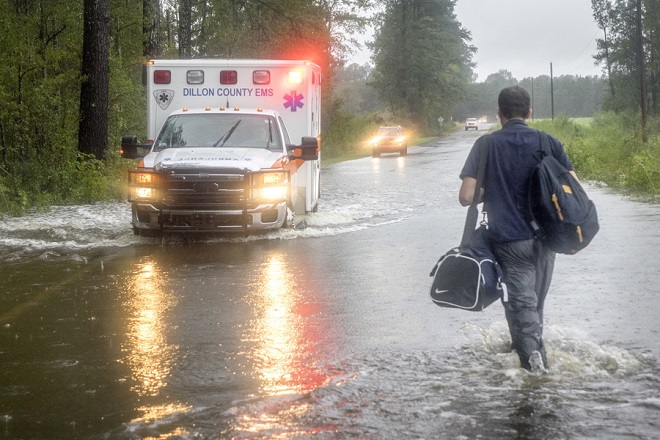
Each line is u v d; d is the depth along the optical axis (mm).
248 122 14977
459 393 5512
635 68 96125
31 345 7156
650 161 21469
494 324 7348
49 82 24344
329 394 5586
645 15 92688
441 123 114938
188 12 36000
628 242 12148
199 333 7473
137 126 29172
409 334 7211
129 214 18047
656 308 7910
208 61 15953
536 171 5613
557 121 74500
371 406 5312
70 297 9250
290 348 6867
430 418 5055
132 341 7227
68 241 13930
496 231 5742
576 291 8781
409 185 25688
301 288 9539
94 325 7871
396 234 14094
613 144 30547
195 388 5812
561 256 11070
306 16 41781
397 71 111562
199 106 16000
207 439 4789
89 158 23266
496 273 5746
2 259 12102
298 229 14797
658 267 10086
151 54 31078
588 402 5258
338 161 47406
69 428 5055
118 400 5586
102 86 23516
